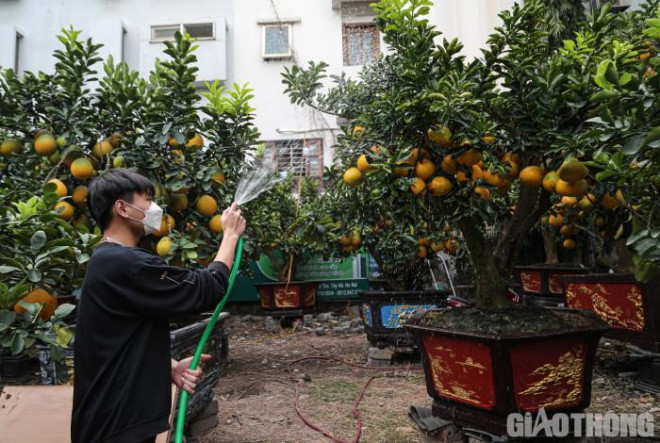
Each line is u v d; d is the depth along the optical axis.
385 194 2.90
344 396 4.35
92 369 1.41
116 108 3.76
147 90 4.45
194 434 3.40
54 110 3.60
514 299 7.25
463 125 2.53
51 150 3.52
